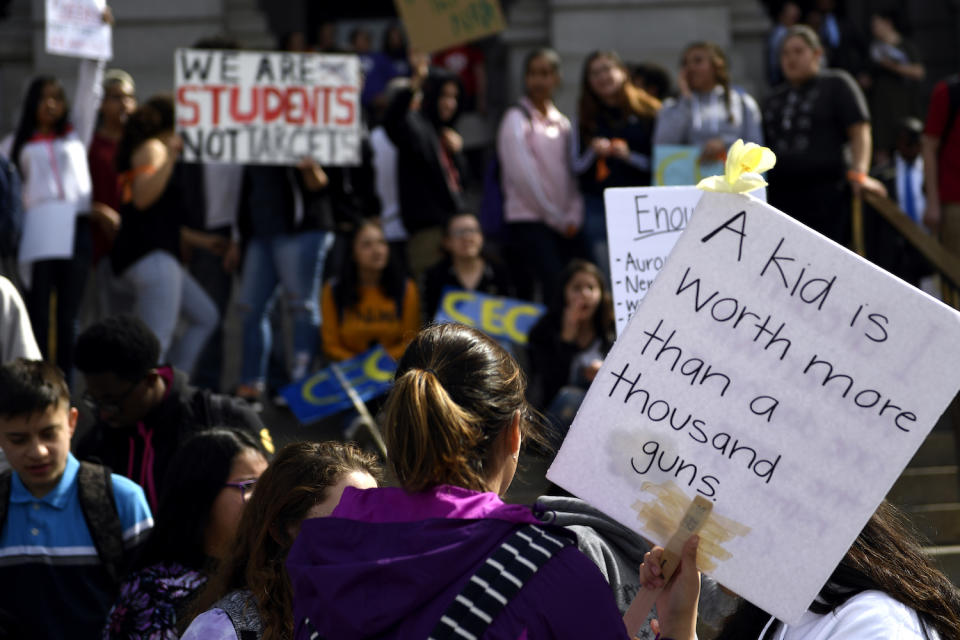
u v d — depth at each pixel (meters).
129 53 14.15
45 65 14.17
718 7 13.95
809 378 2.94
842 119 9.61
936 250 8.52
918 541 3.54
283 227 9.69
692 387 2.99
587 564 2.70
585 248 10.58
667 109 9.81
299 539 2.82
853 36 15.02
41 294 9.26
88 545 4.89
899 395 2.90
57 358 9.44
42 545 4.87
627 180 10.41
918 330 2.89
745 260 2.98
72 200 9.32
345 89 9.52
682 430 2.99
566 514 3.86
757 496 2.95
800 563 2.92
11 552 4.85
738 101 9.77
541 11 14.61
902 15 17.08
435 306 9.71
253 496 3.71
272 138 9.42
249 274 9.79
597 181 10.47
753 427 2.96
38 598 4.83
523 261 11.02
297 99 9.46
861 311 2.92
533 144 10.54
